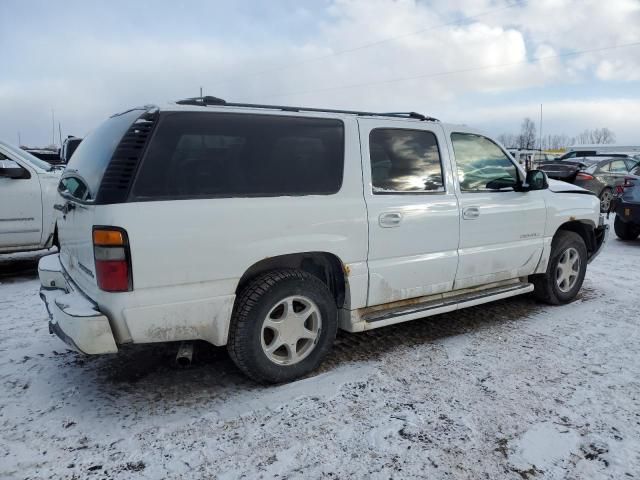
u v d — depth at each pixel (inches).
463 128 166.2
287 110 133.3
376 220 138.0
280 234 122.2
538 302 202.4
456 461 98.0
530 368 138.9
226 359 145.1
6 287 229.9
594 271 262.7
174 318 111.4
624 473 94.1
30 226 244.7
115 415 114.3
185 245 110.0
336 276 137.6
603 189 524.4
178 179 111.3
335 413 115.0
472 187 164.7
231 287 117.3
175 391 125.8
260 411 115.8
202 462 97.3
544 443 103.5
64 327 109.5
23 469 95.0
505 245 172.6
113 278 104.3
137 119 113.3
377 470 95.3
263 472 94.6
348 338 161.2
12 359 144.9
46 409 116.8
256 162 121.7
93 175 115.1
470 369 138.2
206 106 119.2
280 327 126.2
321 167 131.1
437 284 155.7
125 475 93.5
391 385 128.6
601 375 134.6
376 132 143.1
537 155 1125.7
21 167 243.0
